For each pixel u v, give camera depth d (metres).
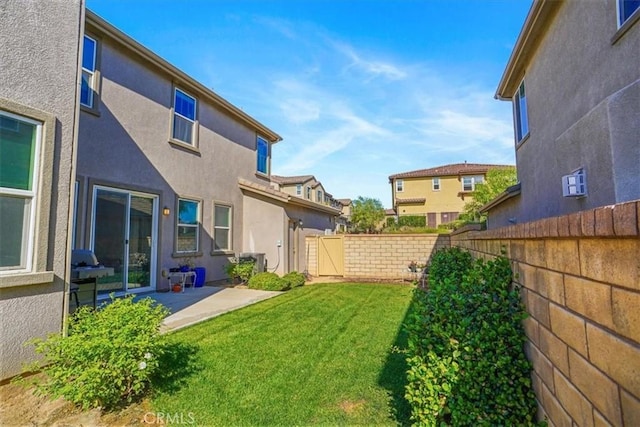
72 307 5.12
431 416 2.30
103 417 3.02
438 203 30.39
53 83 4.10
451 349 2.46
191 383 3.66
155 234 9.00
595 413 1.39
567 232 1.58
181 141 10.04
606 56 4.91
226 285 10.71
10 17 3.68
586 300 1.48
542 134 7.44
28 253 3.78
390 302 8.23
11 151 3.67
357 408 3.18
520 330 2.37
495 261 3.04
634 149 4.33
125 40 8.02
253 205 12.84
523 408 2.16
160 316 3.88
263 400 3.33
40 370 3.70
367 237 13.51
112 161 7.79
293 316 6.66
